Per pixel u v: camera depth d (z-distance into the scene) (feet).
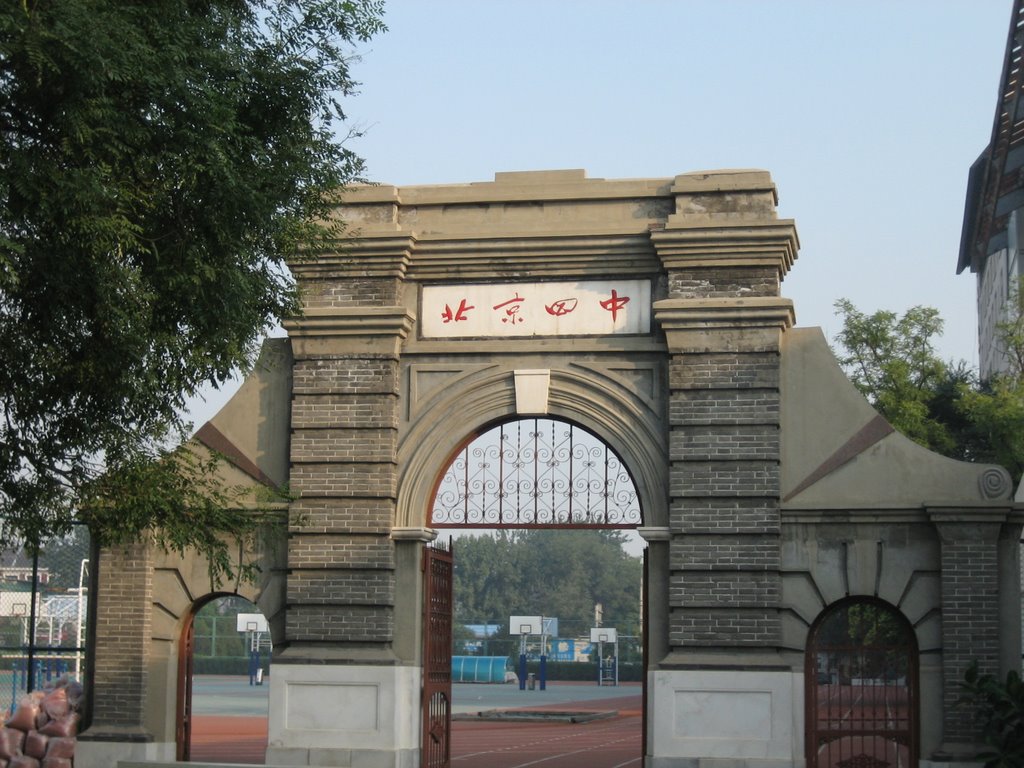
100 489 56.29
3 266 45.21
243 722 124.88
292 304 58.80
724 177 67.36
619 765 85.15
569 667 276.21
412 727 67.41
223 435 71.05
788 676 63.87
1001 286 195.31
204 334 54.03
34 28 45.21
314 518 68.74
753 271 66.59
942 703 62.85
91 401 54.34
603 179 69.62
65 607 77.82
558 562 376.89
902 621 65.05
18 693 76.38
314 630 67.97
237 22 52.75
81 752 68.64
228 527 61.87
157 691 69.67
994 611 62.49
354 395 69.31
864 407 65.92
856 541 64.75
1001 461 119.24
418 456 68.95
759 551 64.85
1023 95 137.49
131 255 52.24
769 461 65.36
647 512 66.69
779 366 66.39
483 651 322.55
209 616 300.20
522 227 69.36
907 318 123.54
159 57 48.55
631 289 68.33
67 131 47.83
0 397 52.65
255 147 52.80
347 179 57.11
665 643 65.67
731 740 63.77
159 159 49.93
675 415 66.18
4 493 53.93
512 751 97.55
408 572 68.39
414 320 69.97
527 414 68.49
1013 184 165.27
